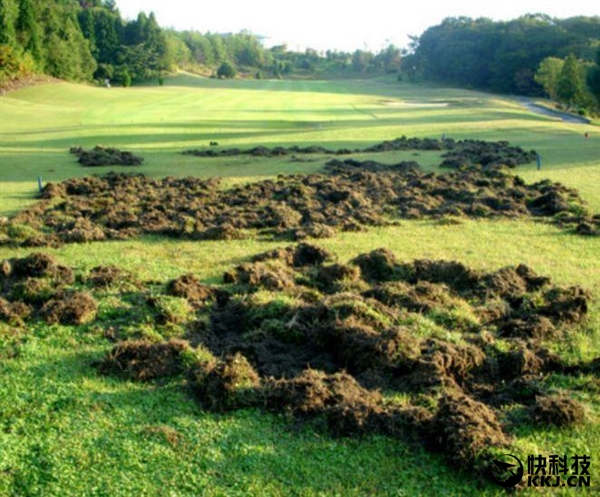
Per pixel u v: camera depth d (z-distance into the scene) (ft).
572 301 37.04
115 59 368.48
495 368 30.58
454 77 421.59
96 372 30.04
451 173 86.38
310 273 44.73
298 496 21.43
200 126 147.33
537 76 286.46
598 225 58.59
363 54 611.47
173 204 67.26
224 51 571.69
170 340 31.96
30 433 24.93
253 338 33.81
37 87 237.66
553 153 105.91
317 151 109.29
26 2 257.75
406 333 31.76
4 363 30.81
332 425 25.18
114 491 21.45
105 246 52.85
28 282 40.40
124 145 116.98
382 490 21.77
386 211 65.41
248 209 65.16
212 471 22.61
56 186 73.92
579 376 30.07
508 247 52.49
